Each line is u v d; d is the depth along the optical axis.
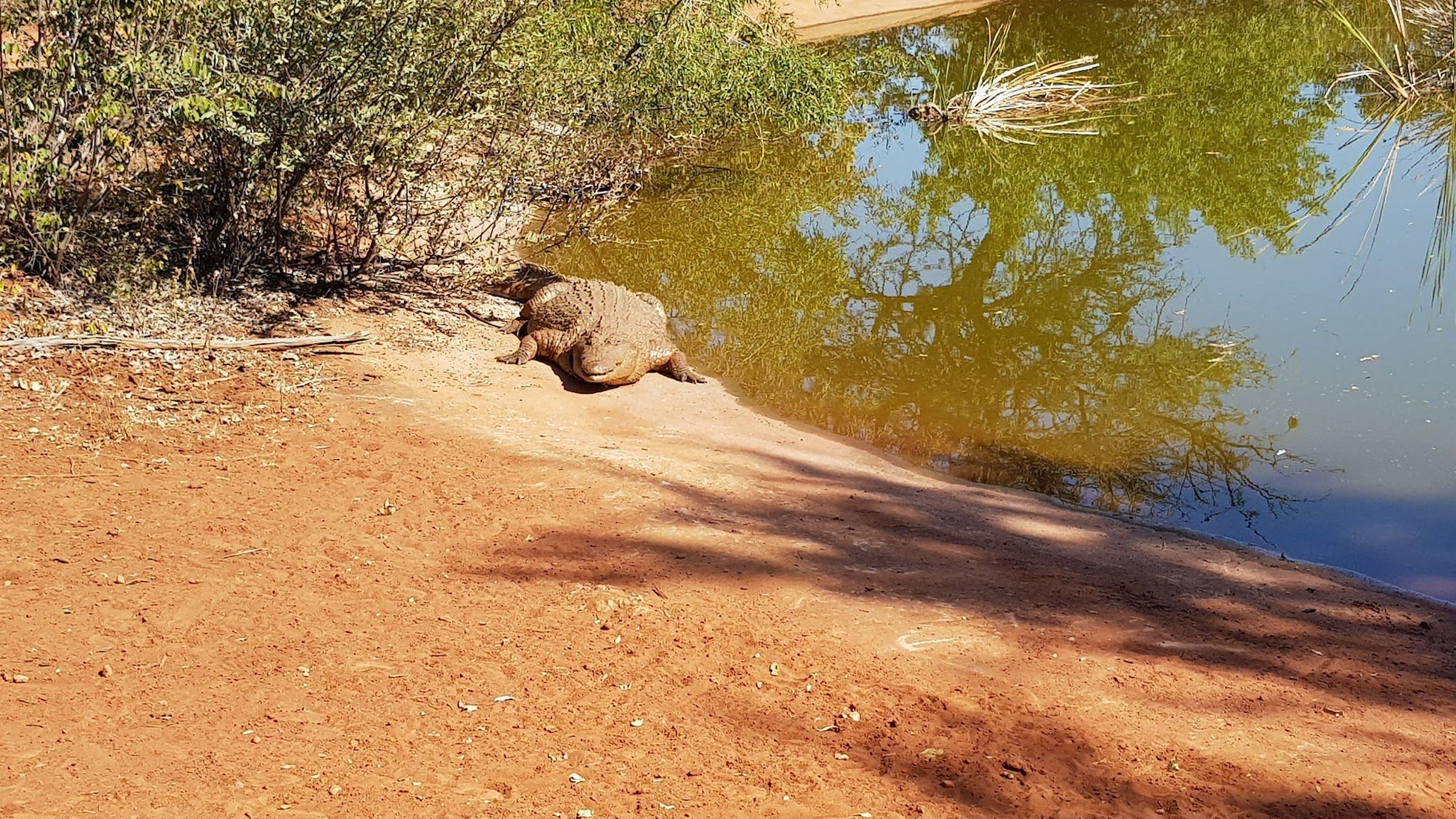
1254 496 8.11
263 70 9.15
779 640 5.45
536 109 11.71
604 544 6.39
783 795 4.21
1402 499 7.97
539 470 7.42
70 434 7.00
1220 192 16.30
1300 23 25.91
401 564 5.93
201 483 6.60
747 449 8.76
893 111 21.80
